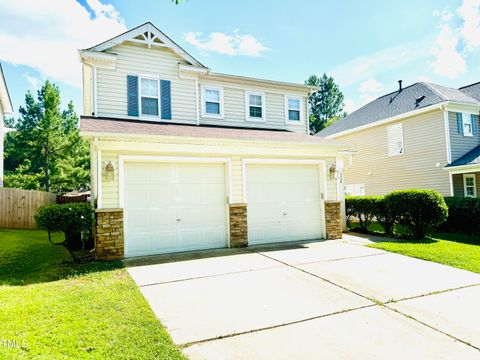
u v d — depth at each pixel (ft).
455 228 36.17
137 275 18.40
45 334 10.43
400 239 31.42
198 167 26.99
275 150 29.50
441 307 13.41
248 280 17.38
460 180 49.62
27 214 42.42
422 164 50.62
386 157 56.80
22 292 15.06
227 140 26.03
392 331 11.26
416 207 31.07
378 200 35.65
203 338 10.72
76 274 18.57
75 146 86.17
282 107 42.22
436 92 51.96
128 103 32.24
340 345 10.26
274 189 29.96
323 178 31.78
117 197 23.38
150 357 9.25
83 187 97.76
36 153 83.30
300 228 30.83
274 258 22.71
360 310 13.15
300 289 15.84
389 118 55.11
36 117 90.79
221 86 38.55
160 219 25.17
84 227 22.17
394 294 15.01
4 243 29.04
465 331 11.23
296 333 11.10
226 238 27.53
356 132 63.16
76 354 9.20
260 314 12.76
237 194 27.91
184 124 34.40
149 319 11.93
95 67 31.30
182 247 25.76
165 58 34.42
